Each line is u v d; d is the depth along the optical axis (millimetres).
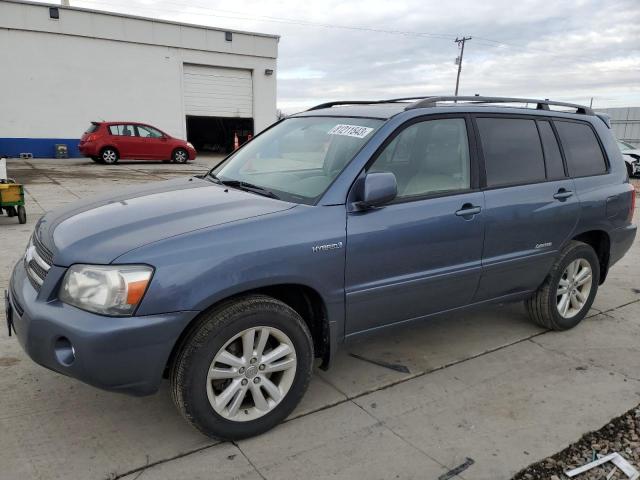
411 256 3141
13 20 19672
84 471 2471
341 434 2828
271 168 3564
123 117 22438
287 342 2768
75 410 2973
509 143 3770
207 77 24250
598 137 4488
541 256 3908
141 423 2875
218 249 2496
